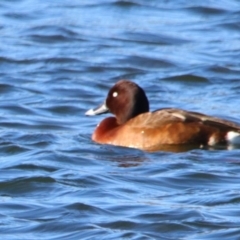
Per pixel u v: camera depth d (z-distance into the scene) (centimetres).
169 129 1532
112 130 1578
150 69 2194
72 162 1488
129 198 1320
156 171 1433
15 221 1231
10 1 2800
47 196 1338
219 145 1530
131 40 2422
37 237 1183
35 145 1593
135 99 1589
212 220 1224
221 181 1395
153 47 2366
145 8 2711
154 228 1206
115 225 1214
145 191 1355
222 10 2680
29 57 2258
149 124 1543
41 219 1239
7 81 2072
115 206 1280
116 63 2222
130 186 1372
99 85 2053
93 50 2333
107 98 1612
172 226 1207
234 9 2702
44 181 1380
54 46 2367
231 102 1912
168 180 1396
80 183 1380
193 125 1534
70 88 2027
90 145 1573
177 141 1529
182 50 2344
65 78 2105
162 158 1495
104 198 1319
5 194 1352
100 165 1472
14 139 1623
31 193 1352
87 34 2462
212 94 1983
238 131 1532
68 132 1683
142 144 1538
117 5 2725
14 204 1292
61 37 2427
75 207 1273
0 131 1678
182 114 1551
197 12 2681
